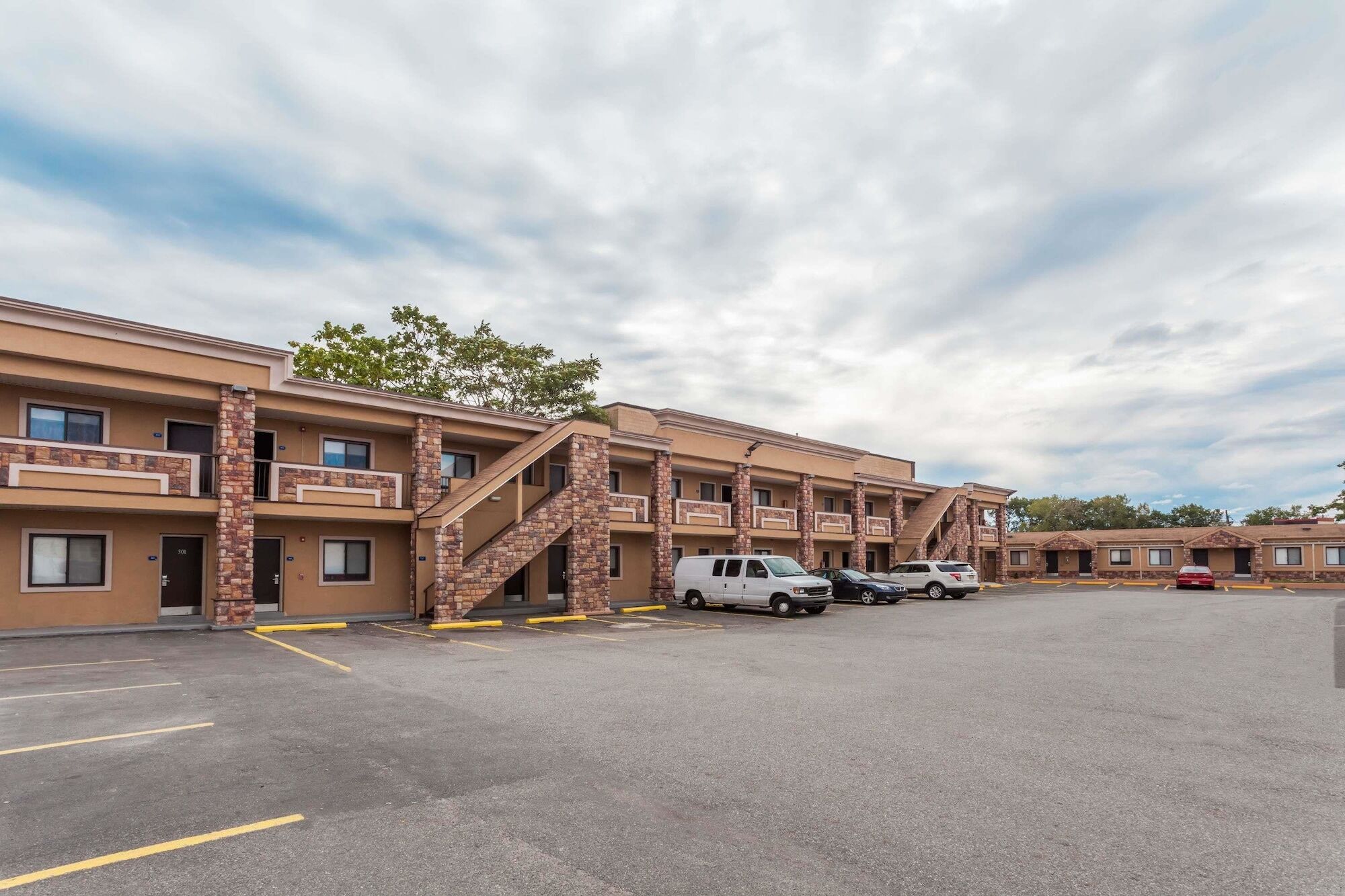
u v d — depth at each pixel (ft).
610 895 13.94
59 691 32.78
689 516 98.94
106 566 56.80
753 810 18.58
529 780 20.75
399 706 30.12
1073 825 17.71
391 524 72.38
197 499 56.70
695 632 61.77
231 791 19.65
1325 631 62.44
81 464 52.01
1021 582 176.76
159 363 54.70
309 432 67.97
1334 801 19.42
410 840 16.52
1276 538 157.17
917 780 21.07
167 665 40.14
